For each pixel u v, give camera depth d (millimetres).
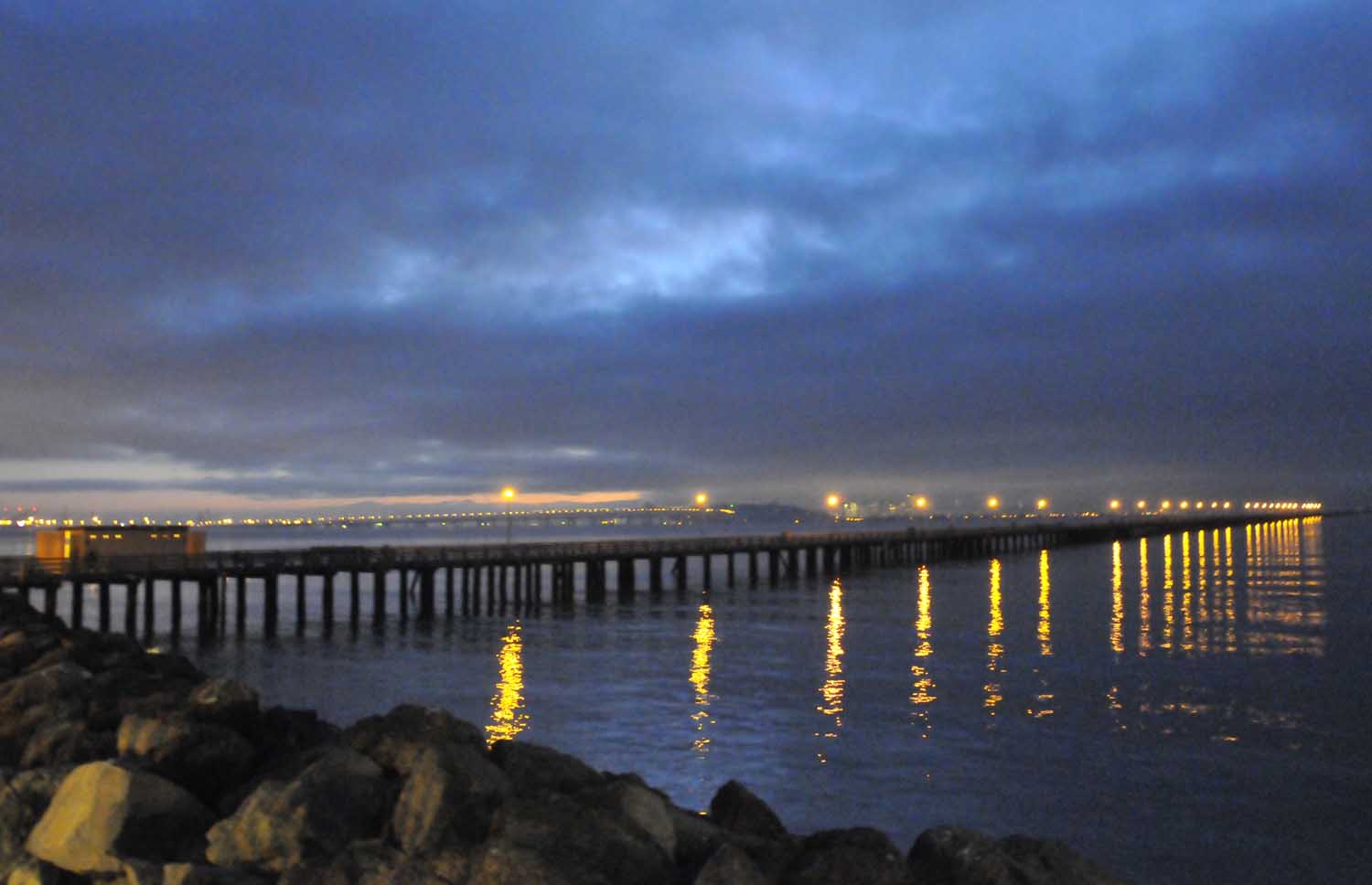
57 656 17484
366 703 29734
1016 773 22125
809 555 84812
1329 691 31109
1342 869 17094
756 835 10258
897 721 26875
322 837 8906
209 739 11094
